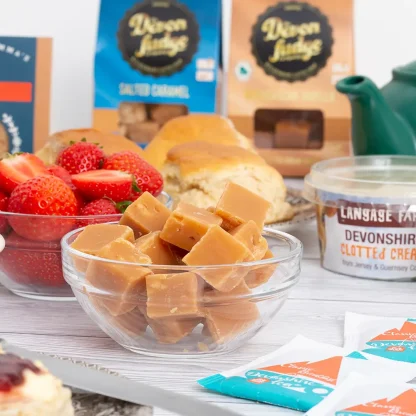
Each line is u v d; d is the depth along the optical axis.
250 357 0.70
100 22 1.40
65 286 0.83
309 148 1.42
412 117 1.08
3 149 1.37
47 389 0.52
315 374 0.63
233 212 0.70
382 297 0.87
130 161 0.88
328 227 0.95
